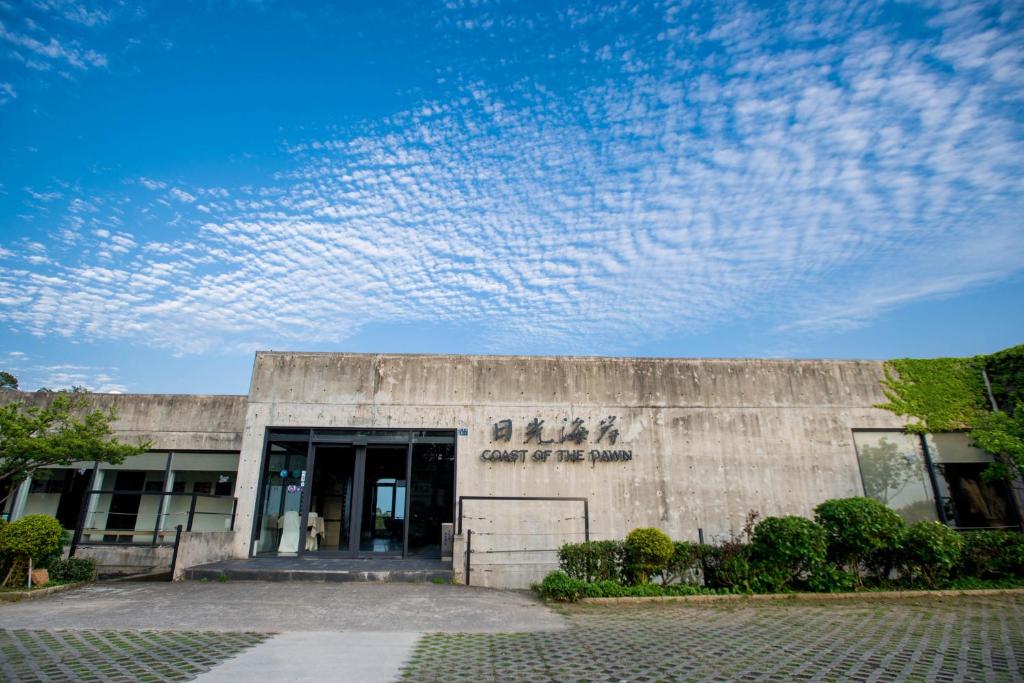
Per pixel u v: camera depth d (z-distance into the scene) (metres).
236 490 13.26
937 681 5.50
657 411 14.41
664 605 9.58
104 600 8.97
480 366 14.35
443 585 10.81
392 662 5.81
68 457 11.97
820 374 15.07
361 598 9.37
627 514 13.65
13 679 5.05
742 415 14.56
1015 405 14.25
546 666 5.86
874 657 6.30
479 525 13.32
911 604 9.64
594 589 9.94
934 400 14.88
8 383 26.50
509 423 13.98
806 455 14.40
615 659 6.16
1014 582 10.91
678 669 5.81
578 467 13.87
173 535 14.90
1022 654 6.45
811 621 8.26
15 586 9.61
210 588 10.06
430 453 13.82
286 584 10.56
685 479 14.01
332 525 13.33
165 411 15.70
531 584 11.65
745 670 5.79
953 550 10.69
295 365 14.05
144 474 15.54
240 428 15.60
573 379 14.45
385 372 14.14
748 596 10.19
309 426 13.69
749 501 13.98
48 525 10.12
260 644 6.40
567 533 13.43
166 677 5.14
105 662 5.59
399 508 13.55
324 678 5.21
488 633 7.36
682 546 10.80
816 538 10.48
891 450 14.70
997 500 14.28
